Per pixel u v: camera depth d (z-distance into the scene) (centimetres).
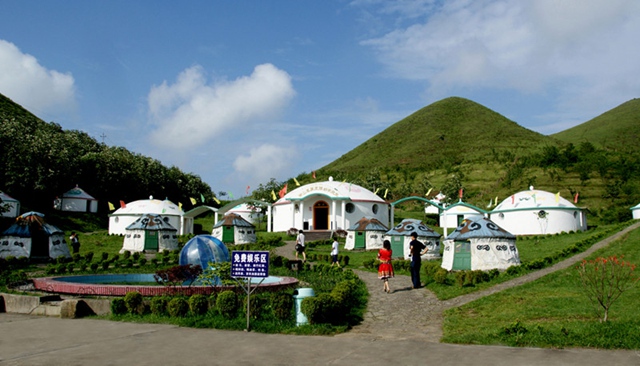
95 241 5391
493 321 1484
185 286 1836
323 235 5856
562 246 3922
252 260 1391
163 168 10288
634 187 8488
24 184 7025
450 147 15462
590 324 1319
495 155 13050
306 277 2639
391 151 16225
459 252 3009
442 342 1220
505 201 6075
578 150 11075
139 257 3794
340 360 1041
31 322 1473
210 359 1044
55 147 7644
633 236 3488
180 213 6662
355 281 2352
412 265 2314
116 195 8988
